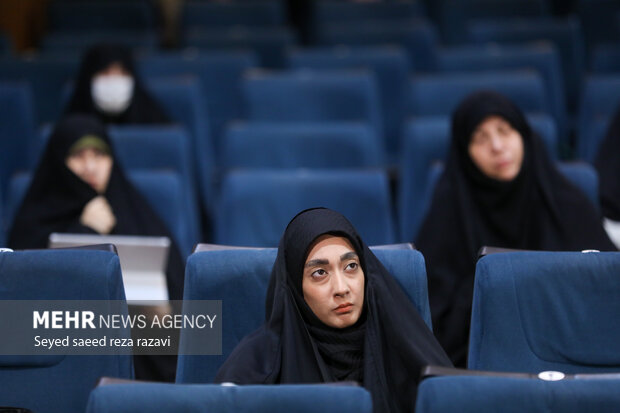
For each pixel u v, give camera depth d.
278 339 5.25
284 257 5.37
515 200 7.71
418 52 14.73
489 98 7.78
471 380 4.49
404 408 5.30
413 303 5.57
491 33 14.52
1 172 11.45
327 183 8.46
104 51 11.90
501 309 5.47
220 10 16.58
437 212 7.79
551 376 4.61
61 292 5.47
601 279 5.46
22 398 5.48
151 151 9.90
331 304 5.22
